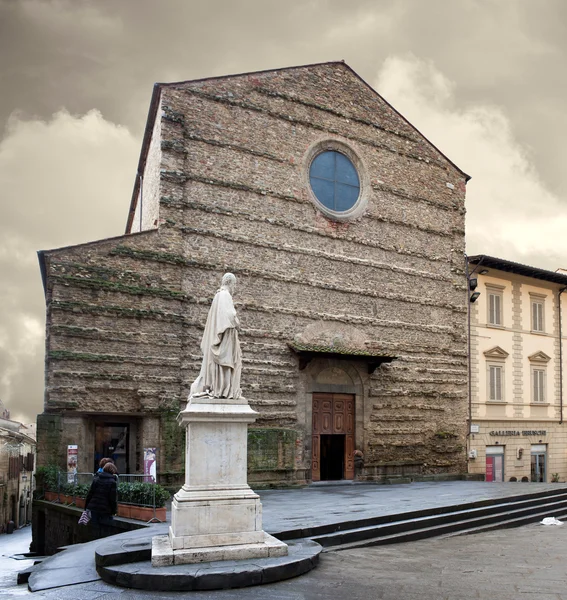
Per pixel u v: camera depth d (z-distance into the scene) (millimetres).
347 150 32281
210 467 11266
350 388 30391
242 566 10352
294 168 30094
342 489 26562
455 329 34500
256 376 27594
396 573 11133
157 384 24859
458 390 34188
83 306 23906
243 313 27609
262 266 28391
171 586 9781
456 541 15414
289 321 28797
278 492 25234
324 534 14258
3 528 55000
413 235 33656
